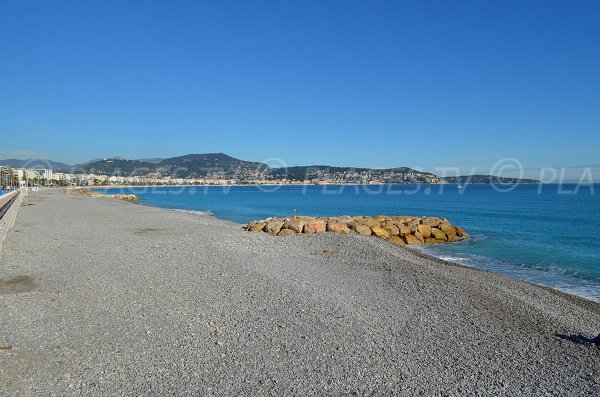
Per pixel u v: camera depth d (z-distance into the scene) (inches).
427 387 236.4
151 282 447.2
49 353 261.6
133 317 333.1
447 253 892.0
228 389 224.1
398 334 319.3
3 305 356.8
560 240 1071.0
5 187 3705.7
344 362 263.9
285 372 246.5
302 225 983.0
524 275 685.3
